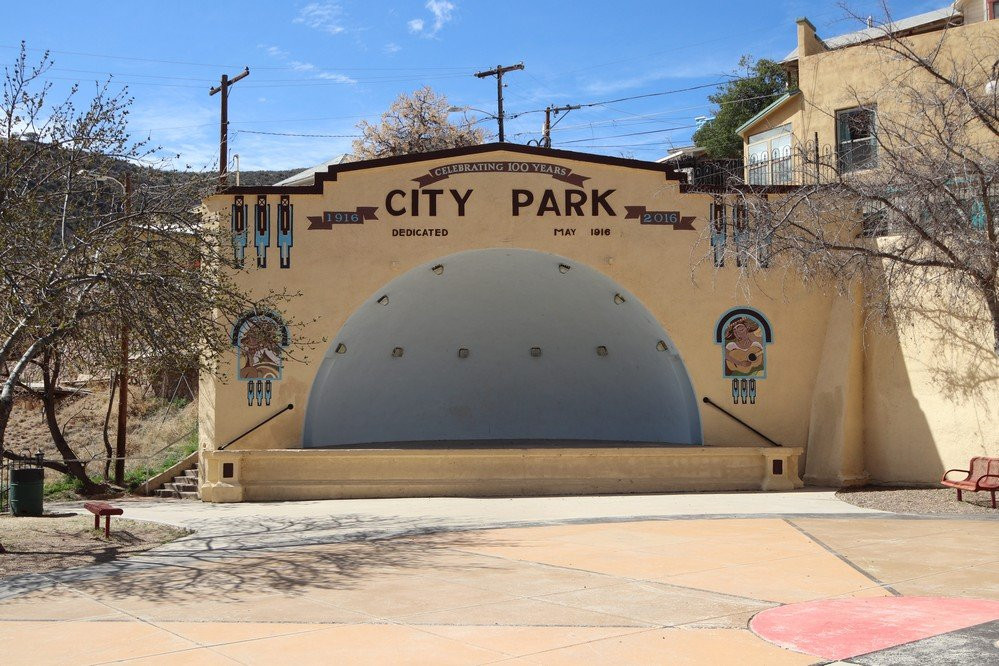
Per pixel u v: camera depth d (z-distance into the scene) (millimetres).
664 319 19266
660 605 8375
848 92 21391
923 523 13469
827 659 6547
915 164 15633
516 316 22172
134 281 12633
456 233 19047
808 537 12227
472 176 19141
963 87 15352
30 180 13219
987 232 15031
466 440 22938
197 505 17344
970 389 17328
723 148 38906
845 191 16234
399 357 22094
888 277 17578
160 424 28094
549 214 19188
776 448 18297
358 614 8188
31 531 13562
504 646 7051
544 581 9547
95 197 13875
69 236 12992
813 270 17047
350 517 15086
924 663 6367
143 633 7590
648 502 16547
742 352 19328
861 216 18297
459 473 18078
